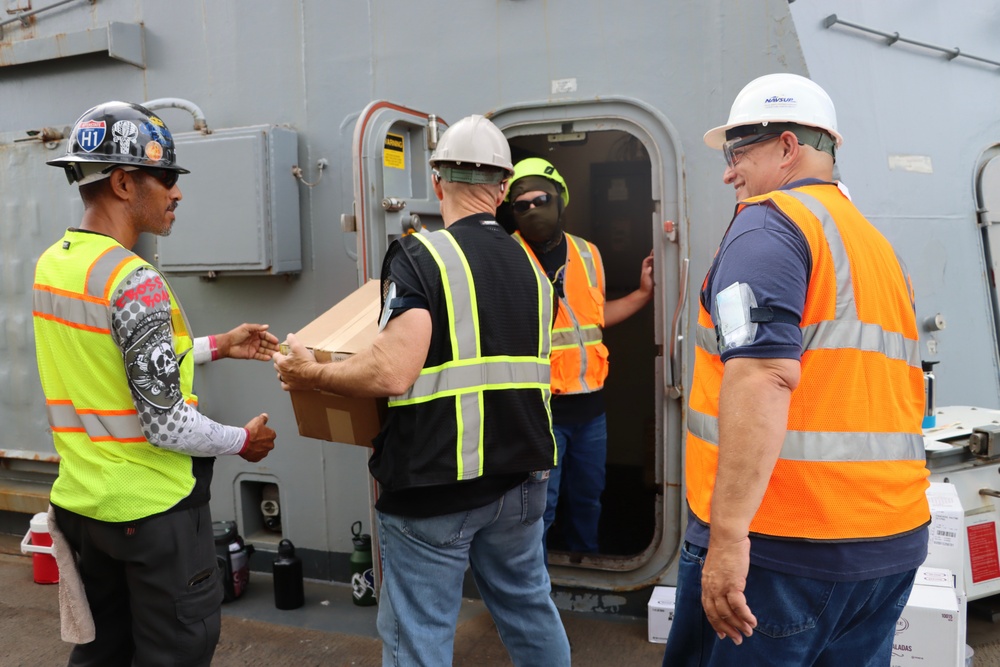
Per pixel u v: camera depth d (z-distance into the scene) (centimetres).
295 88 354
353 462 355
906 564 165
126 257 199
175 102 350
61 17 393
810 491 159
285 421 366
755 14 288
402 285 195
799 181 178
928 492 276
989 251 367
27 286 398
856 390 161
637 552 383
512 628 223
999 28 373
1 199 398
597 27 310
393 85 341
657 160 307
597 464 342
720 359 171
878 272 170
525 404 206
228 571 350
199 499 212
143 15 378
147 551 201
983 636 320
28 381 402
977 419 312
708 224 303
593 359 332
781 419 150
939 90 350
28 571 394
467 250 203
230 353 267
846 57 308
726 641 170
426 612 203
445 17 330
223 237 341
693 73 299
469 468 195
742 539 151
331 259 352
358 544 347
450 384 195
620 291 496
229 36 364
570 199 499
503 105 324
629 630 318
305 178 355
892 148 327
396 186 309
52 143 386
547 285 220
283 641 315
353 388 199
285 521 371
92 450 201
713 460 173
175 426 200
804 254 160
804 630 163
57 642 319
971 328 358
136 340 194
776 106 177
